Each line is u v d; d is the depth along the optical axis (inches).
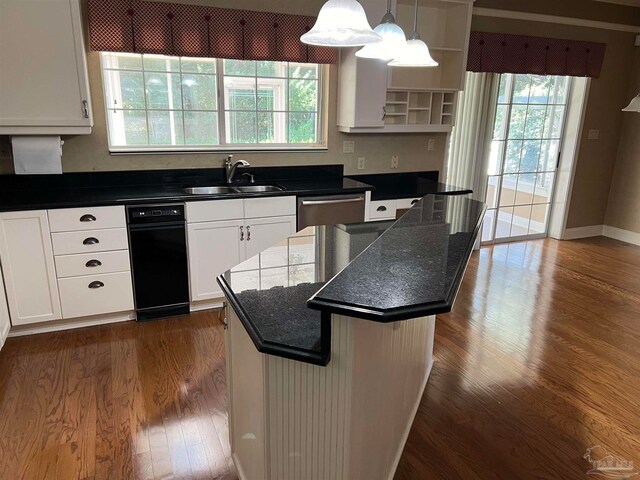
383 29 81.7
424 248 70.4
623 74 212.4
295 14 145.6
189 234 127.8
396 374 72.8
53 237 114.4
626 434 88.0
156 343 117.6
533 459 81.3
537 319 136.5
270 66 151.9
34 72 112.3
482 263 186.5
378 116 154.6
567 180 216.5
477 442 85.3
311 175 162.4
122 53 132.2
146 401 94.1
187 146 145.3
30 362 107.7
